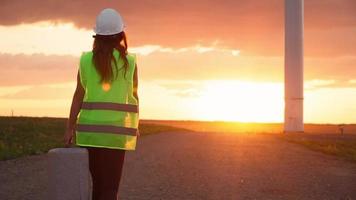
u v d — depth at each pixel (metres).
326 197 11.35
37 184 11.82
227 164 17.16
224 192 11.68
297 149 25.64
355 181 13.77
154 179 13.27
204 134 41.81
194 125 108.81
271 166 16.97
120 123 5.70
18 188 11.27
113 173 5.78
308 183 13.27
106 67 5.65
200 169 15.57
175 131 48.19
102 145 5.66
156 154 20.06
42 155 18.06
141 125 57.16
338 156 21.62
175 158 18.62
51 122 41.50
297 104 54.78
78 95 5.88
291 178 14.13
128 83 5.77
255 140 33.44
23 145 21.09
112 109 5.70
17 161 16.09
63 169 5.57
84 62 5.75
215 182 13.07
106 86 5.70
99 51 5.71
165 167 15.81
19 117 48.62
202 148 24.06
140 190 11.59
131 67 5.77
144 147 23.89
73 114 5.91
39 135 27.95
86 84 5.78
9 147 19.83
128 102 5.80
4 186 11.50
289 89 54.88
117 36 5.81
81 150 5.62
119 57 5.72
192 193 11.41
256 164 17.47
